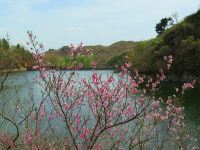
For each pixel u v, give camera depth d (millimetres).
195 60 81250
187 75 82250
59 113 7836
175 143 11359
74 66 7246
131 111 8039
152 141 10242
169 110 9969
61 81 6938
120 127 9609
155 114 9344
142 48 97312
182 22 95875
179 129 12141
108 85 7227
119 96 7410
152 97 8477
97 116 7254
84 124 7781
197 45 82500
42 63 7125
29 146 7969
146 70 90000
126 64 7605
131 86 7613
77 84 7695
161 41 93438
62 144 8531
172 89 56906
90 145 6738
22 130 9672
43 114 9102
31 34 7328
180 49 84688
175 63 84312
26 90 26328
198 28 91688
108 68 101125
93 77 7336
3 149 8266
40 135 8836
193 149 14758
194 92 54344
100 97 6820
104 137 9141
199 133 19594
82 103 8062
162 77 8406
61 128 10141
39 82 8750
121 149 9008
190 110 37219
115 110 8031
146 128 9477
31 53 7301
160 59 88562
